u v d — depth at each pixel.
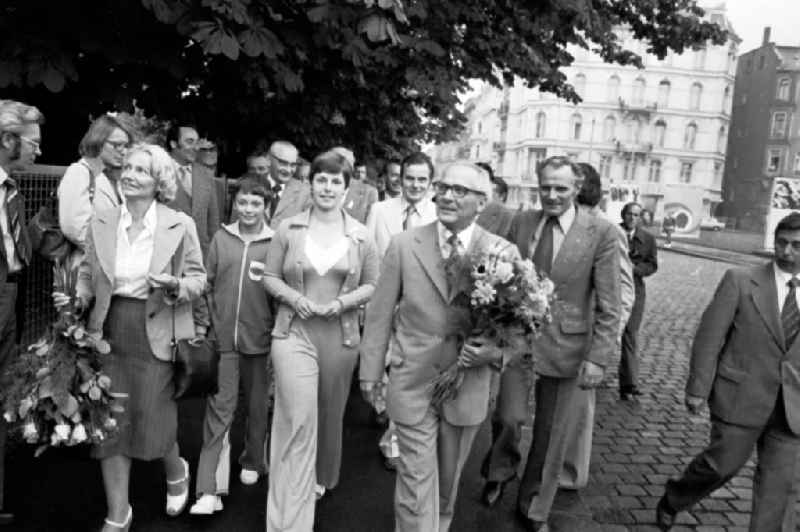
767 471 3.26
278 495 3.15
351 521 3.60
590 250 3.43
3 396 2.92
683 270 21.42
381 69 7.63
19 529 3.22
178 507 3.46
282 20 5.93
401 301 3.03
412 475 2.92
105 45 5.50
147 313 3.06
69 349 2.85
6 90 5.85
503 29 8.63
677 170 68.75
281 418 3.23
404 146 13.84
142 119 7.28
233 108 7.95
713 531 3.74
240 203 3.69
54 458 4.00
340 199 3.52
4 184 3.12
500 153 77.62
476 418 2.97
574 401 3.52
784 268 3.22
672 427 5.50
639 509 3.95
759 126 69.94
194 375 3.17
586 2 8.75
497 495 3.89
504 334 2.79
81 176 3.64
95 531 3.25
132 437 3.11
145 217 3.11
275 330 3.38
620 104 67.38
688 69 67.31
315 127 8.77
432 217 4.88
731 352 3.30
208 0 5.00
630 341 6.23
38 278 4.18
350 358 3.42
